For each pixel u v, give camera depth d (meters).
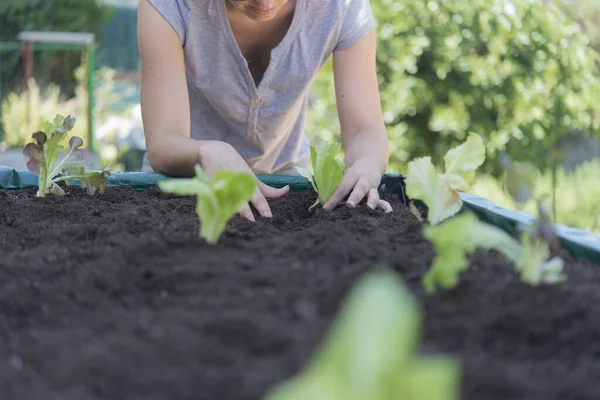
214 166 1.53
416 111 4.64
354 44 1.82
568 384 0.62
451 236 0.83
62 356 0.66
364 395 0.42
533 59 4.68
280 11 1.76
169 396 0.59
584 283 0.91
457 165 1.26
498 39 4.55
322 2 1.76
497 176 4.95
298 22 1.76
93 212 1.48
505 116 4.66
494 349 0.70
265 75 1.82
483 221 1.39
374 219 1.37
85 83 6.19
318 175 1.58
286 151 2.14
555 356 0.70
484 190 5.30
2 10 7.02
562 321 0.75
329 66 4.45
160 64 1.70
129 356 0.66
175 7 1.71
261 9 1.52
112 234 1.21
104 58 8.37
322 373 0.43
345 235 1.16
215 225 1.07
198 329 0.72
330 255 1.03
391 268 0.97
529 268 0.87
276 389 0.59
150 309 0.82
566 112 4.88
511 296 0.83
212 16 1.73
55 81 6.86
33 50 6.54
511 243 0.91
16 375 0.63
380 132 1.79
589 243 1.08
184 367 0.63
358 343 0.43
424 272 0.96
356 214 1.46
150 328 0.72
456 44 4.45
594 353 0.70
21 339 0.72
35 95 6.25
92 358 0.64
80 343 0.70
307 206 1.61
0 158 5.49
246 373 0.62
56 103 6.58
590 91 5.00
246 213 1.37
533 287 0.86
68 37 5.72
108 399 0.58
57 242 1.18
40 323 0.78
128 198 1.70
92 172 1.68
